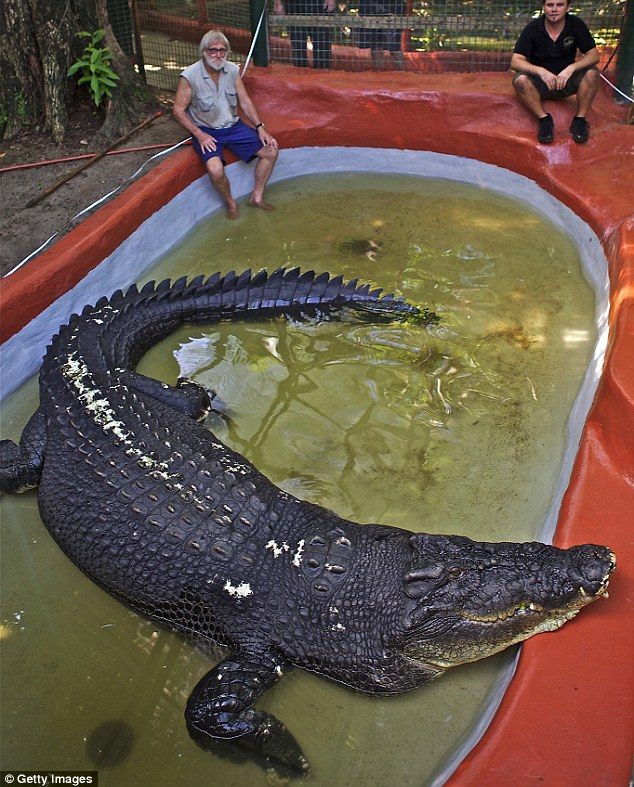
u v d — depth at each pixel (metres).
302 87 7.21
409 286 5.56
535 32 6.32
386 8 7.41
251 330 5.30
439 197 6.88
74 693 3.24
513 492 3.95
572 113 6.64
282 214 6.71
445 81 7.20
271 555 3.37
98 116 7.32
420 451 4.22
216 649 3.45
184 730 3.09
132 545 3.51
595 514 3.27
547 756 2.40
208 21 8.81
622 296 4.36
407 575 3.01
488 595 2.92
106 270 5.60
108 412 4.05
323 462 4.18
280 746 2.95
